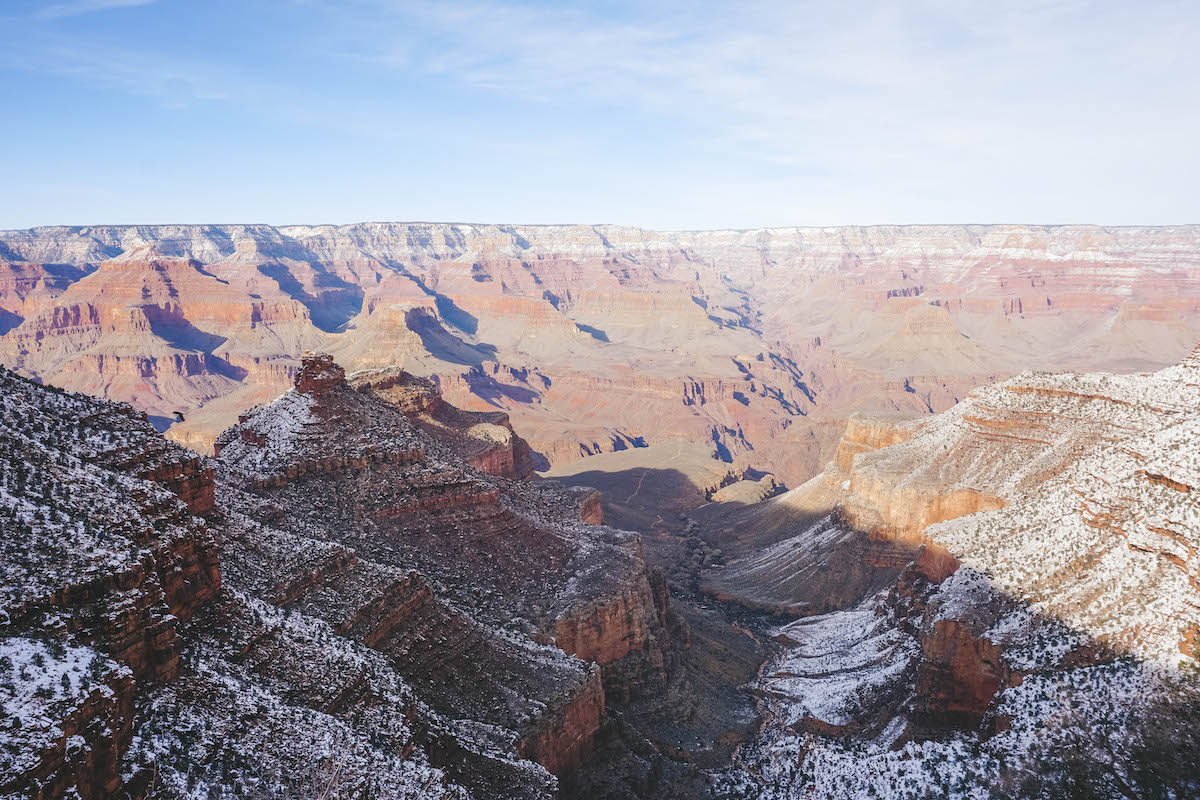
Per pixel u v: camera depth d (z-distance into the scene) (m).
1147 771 51.16
